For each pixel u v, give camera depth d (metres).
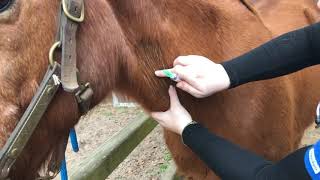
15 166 1.08
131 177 3.09
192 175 1.62
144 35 1.27
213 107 1.42
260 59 1.25
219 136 1.33
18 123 1.04
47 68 1.07
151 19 1.27
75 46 1.10
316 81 1.94
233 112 1.45
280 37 1.27
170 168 2.66
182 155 1.56
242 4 1.55
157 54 1.31
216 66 1.24
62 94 1.11
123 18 1.24
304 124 1.95
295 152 1.10
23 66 1.04
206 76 1.23
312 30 1.23
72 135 1.62
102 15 1.16
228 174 1.18
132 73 1.27
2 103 1.02
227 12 1.45
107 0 1.20
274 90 1.53
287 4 2.02
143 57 1.30
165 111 1.38
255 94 1.48
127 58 1.24
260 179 1.11
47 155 1.16
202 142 1.26
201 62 1.25
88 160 2.04
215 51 1.40
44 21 1.05
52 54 1.06
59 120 1.12
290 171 1.07
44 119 1.10
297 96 1.77
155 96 1.35
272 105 1.54
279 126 1.59
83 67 1.14
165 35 1.30
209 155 1.23
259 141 1.54
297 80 1.75
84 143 3.54
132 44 1.26
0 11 1.00
